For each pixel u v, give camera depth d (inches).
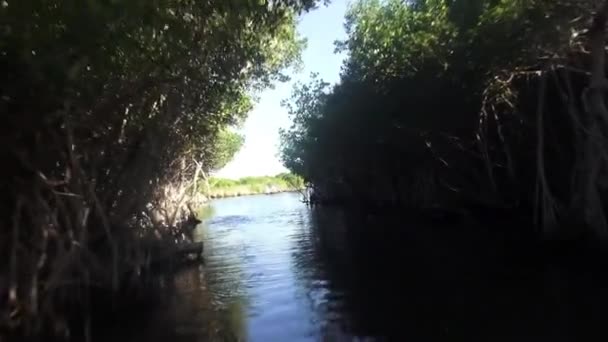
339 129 1828.2
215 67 810.2
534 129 1061.1
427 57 1091.3
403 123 1419.8
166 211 1310.3
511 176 1204.5
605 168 788.0
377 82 1384.1
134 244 855.1
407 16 1191.6
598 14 672.4
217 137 1615.4
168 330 572.4
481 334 484.1
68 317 634.8
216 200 4559.5
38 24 448.1
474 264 813.9
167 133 946.7
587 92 757.3
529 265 776.3
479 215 1423.5
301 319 586.2
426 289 676.1
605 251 769.6
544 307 552.7
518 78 1006.4
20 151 554.9
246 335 538.9
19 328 559.5
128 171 836.0
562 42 768.9
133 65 609.9
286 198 4448.8
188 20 633.6
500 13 778.8
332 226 1690.5
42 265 594.9
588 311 527.2
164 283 868.6
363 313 589.3
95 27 458.6
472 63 954.1
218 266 1022.4
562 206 897.5
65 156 633.6
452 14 944.9
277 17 629.0
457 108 1192.2
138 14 491.2
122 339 547.5
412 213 1768.0
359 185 2465.6
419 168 1686.8
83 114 637.9
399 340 488.1
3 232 578.9
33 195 589.9
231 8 599.2
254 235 1578.5
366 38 1408.7
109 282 706.2
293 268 936.3
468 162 1409.9
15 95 478.0
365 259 962.7
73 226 651.5
